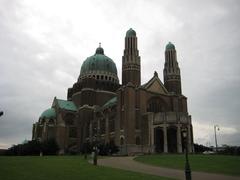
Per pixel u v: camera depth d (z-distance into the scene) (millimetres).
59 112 114812
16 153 91500
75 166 38562
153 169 39344
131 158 58688
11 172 30609
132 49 96188
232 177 31828
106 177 28688
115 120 92125
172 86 99875
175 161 49156
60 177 28234
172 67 102000
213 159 49969
